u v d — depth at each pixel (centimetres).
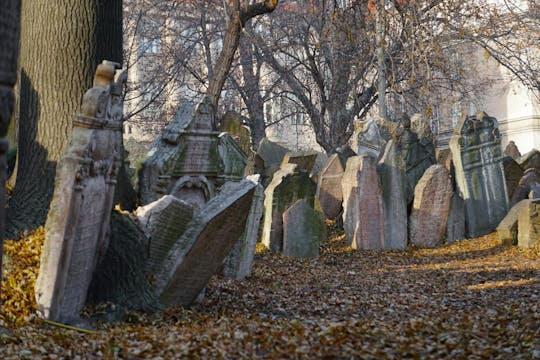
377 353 653
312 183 1755
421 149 2106
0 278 272
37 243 823
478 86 3278
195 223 895
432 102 2928
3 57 255
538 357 629
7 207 913
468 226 1881
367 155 1780
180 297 925
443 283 1262
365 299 1091
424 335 760
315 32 3259
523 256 1595
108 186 805
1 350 621
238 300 1041
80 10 966
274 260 1548
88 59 968
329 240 1816
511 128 4362
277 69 3139
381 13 1812
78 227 753
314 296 1118
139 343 668
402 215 1795
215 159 1320
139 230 884
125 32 3042
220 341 690
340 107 2997
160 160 1251
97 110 748
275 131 4791
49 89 950
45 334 700
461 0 2400
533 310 869
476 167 1900
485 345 693
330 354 646
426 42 1888
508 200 1916
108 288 834
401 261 1612
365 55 2258
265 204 1698
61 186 730
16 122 1420
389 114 3478
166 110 3288
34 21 966
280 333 725
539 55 3209
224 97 3656
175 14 3591
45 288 738
